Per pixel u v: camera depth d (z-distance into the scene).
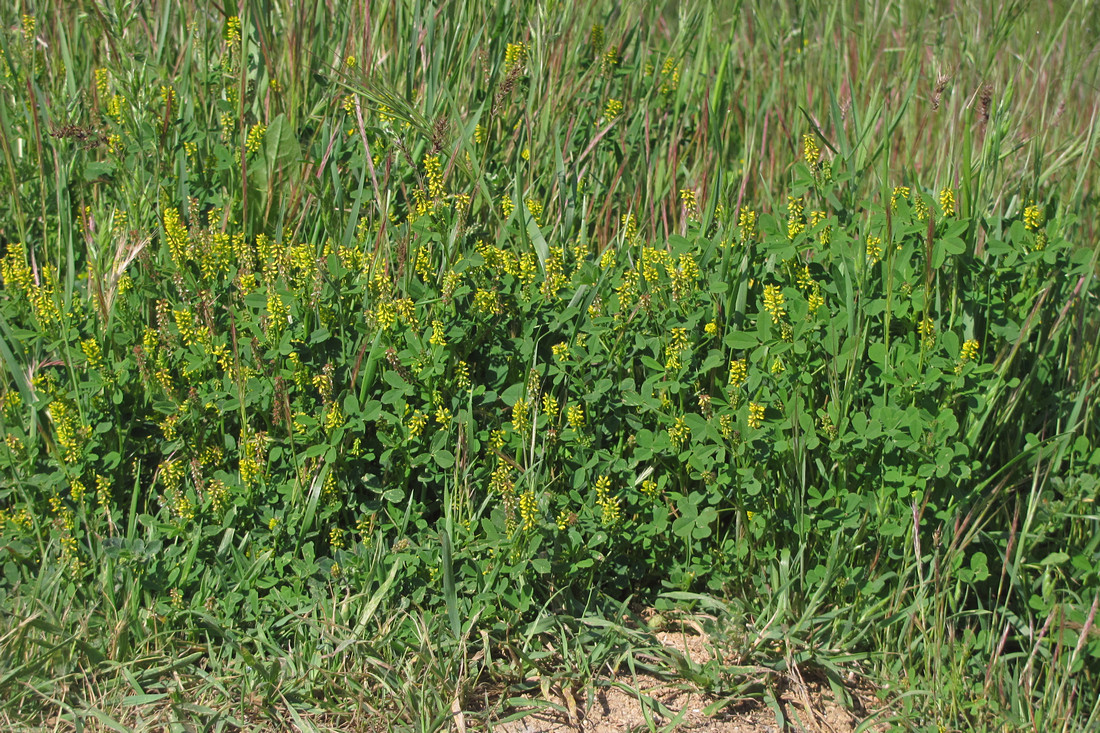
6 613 2.54
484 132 3.64
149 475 3.01
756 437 2.67
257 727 2.42
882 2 5.23
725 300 2.96
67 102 3.83
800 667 2.75
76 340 3.01
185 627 2.63
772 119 4.48
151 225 3.41
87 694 2.46
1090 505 2.72
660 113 4.28
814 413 2.82
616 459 2.84
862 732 2.58
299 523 2.76
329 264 2.96
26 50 3.95
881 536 2.76
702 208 3.65
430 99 3.65
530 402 2.85
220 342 2.91
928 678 2.65
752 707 2.64
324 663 2.56
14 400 2.88
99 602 2.62
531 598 2.66
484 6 4.04
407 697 2.46
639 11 4.54
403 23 4.00
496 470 2.86
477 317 2.98
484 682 2.63
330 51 4.06
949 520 2.67
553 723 2.53
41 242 3.67
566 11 4.07
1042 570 2.78
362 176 3.25
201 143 3.63
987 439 2.90
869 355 2.81
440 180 3.12
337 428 2.76
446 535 2.54
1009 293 2.95
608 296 3.04
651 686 2.66
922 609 2.63
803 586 2.78
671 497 2.77
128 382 2.98
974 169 3.35
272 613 2.66
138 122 3.45
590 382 2.92
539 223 3.49
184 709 2.42
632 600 2.94
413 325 2.88
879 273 2.93
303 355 3.00
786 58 5.00
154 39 4.14
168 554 2.71
